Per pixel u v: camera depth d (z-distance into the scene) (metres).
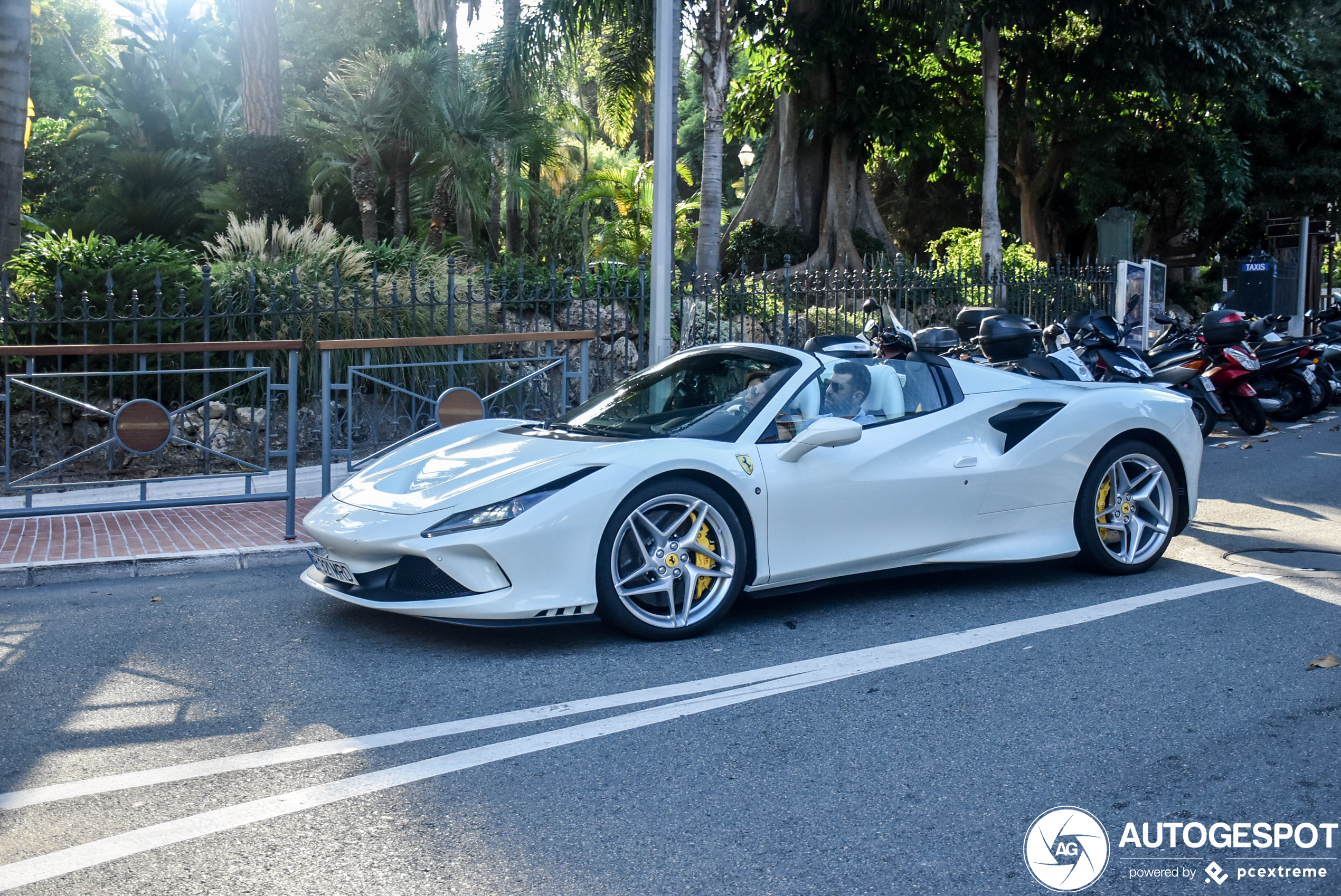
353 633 4.59
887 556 4.97
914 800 2.89
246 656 4.25
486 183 17.52
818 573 4.81
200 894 2.38
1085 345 9.34
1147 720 3.45
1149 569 5.71
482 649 4.34
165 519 7.08
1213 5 18.36
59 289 7.85
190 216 15.58
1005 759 3.16
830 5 18.89
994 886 2.43
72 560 5.66
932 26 17.70
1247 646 4.25
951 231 26.39
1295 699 3.62
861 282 11.77
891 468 4.96
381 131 15.15
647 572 4.41
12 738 3.36
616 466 4.34
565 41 16.53
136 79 21.69
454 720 3.53
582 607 4.23
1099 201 24.19
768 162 21.80
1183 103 22.17
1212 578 5.49
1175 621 4.64
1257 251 26.56
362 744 3.31
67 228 17.22
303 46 32.22
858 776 3.05
